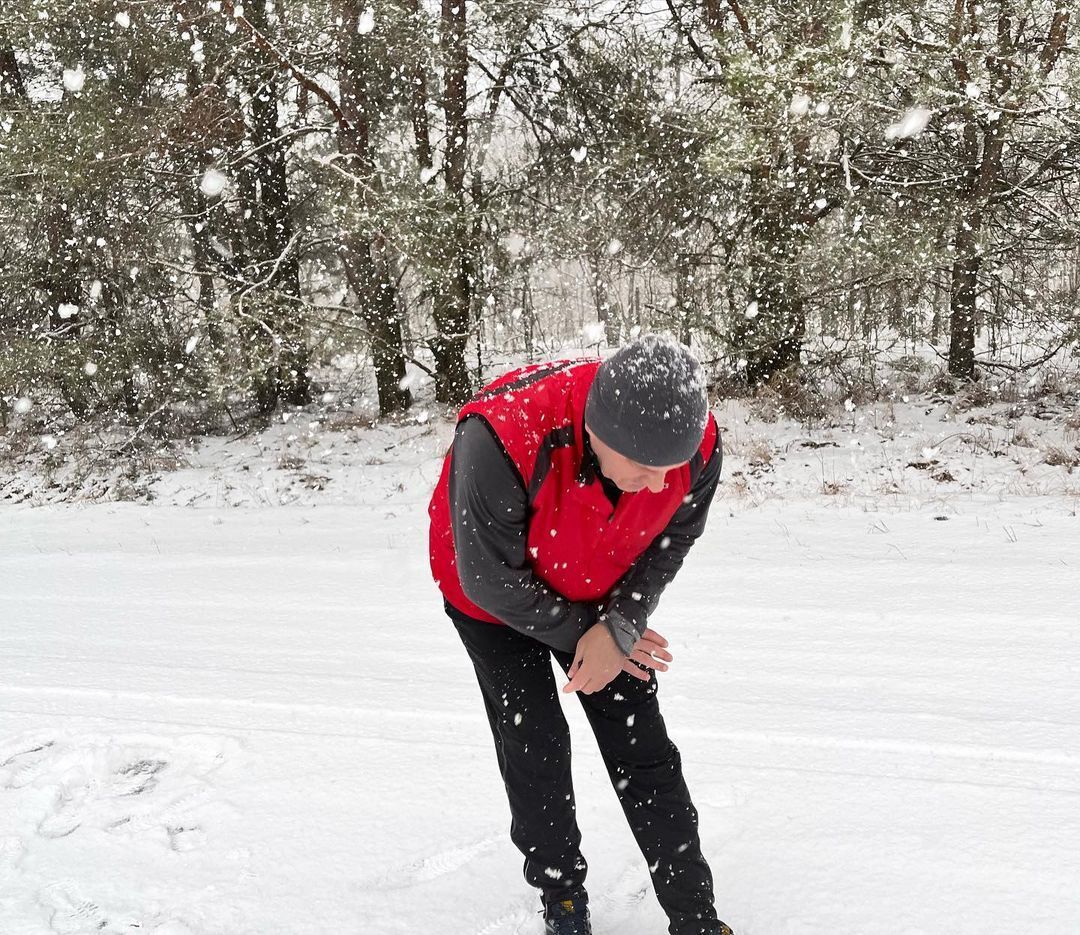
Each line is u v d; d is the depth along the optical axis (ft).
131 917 7.49
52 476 41.47
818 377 42.50
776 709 11.03
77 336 46.01
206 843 8.57
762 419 39.37
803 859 7.82
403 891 7.73
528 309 51.31
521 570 5.70
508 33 40.60
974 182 37.27
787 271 34.86
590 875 7.82
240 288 42.60
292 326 40.16
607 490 5.59
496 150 47.44
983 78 32.55
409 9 38.91
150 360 44.50
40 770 10.16
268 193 45.42
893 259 32.55
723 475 32.12
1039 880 7.32
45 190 40.40
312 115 45.96
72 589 19.98
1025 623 13.93
